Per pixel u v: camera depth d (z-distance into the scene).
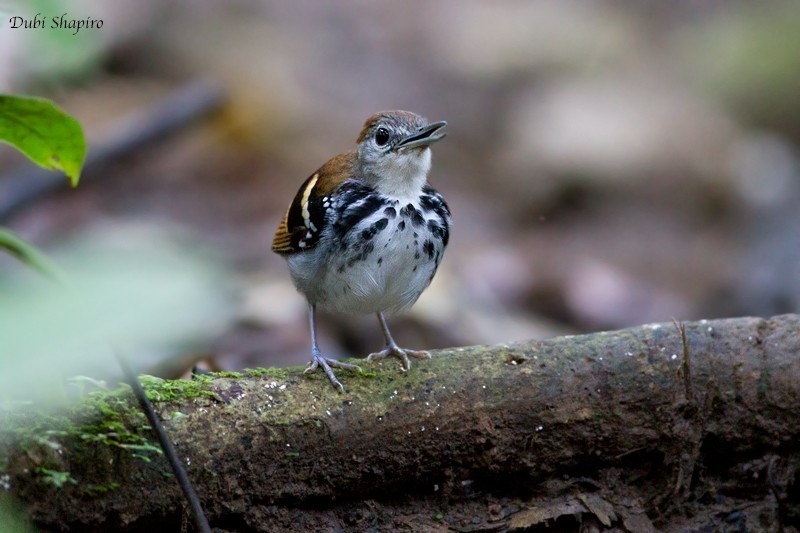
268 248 14.81
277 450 6.32
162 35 20.78
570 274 16.50
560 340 7.07
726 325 7.14
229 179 17.53
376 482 6.64
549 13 26.25
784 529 7.08
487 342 12.90
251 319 11.58
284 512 6.45
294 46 22.48
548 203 20.14
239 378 6.53
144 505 5.98
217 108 16.02
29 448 5.61
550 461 6.85
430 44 24.73
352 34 24.03
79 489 5.79
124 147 15.09
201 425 6.15
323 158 18.86
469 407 6.69
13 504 5.59
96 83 18.36
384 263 7.71
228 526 6.34
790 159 22.64
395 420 6.57
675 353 6.95
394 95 22.31
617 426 6.85
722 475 7.13
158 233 12.98
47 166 5.32
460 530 6.71
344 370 6.75
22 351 1.93
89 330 1.97
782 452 7.06
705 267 18.09
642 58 25.45
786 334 7.06
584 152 21.25
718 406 6.95
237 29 22.12
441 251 8.02
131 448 5.91
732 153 22.25
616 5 27.56
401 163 7.70
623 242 18.84
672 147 22.09
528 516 6.76
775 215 20.00
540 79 24.19
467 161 21.02
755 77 25.22
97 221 14.59
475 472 6.80
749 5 27.70
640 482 7.01
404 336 12.69
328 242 7.72
